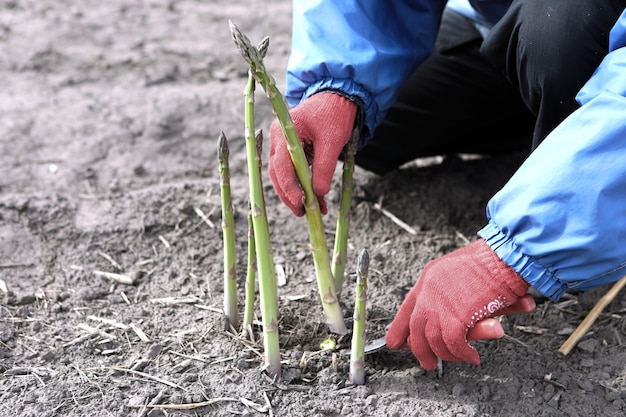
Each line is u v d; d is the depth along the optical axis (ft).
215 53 10.19
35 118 8.64
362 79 5.41
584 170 4.42
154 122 8.61
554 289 4.74
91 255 6.70
